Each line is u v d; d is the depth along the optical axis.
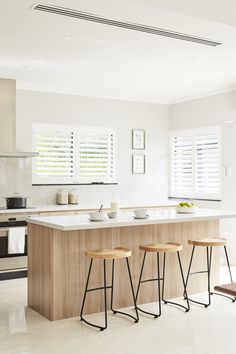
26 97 6.50
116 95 7.20
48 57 4.85
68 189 6.83
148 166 7.61
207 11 2.85
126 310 4.27
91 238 4.19
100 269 4.23
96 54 4.73
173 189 7.75
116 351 3.23
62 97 6.80
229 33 4.04
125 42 4.30
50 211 6.00
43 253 4.12
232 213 4.85
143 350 3.25
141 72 5.61
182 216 4.50
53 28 3.89
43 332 3.64
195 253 4.89
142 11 3.49
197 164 7.22
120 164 7.34
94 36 4.11
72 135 6.91
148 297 4.55
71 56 4.81
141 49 4.55
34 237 4.32
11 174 6.26
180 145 7.57
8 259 5.66
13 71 5.54
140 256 4.50
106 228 4.28
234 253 6.48
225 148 6.66
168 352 3.21
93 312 4.19
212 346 3.33
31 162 6.41
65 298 4.02
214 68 5.41
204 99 7.03
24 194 6.37
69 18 3.64
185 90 6.88
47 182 6.71
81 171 7.00
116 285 4.34
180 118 7.55
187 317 4.03
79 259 4.11
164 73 5.67
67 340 3.46
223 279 5.46
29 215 5.84
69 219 4.26
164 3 2.71
